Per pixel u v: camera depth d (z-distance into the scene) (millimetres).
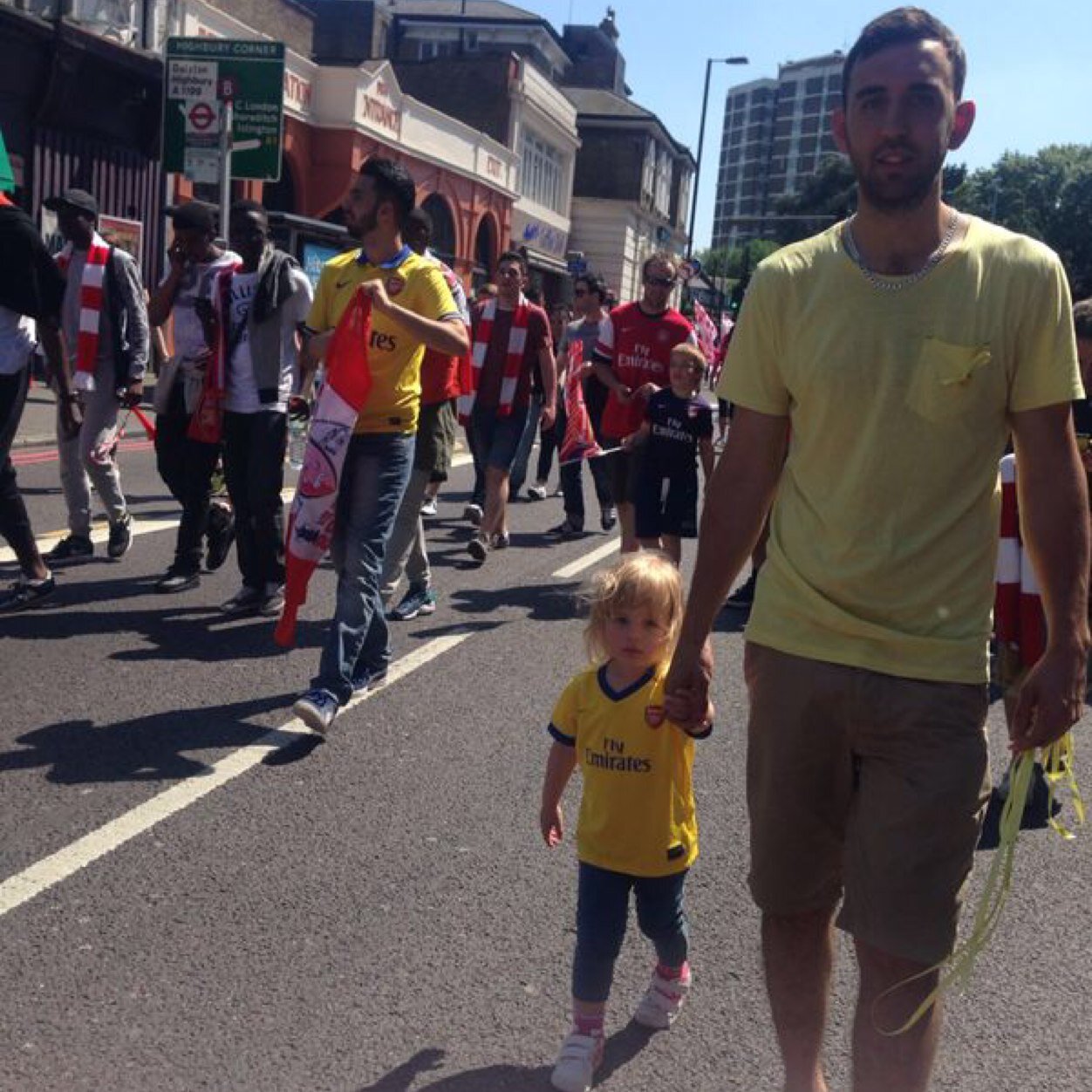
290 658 6285
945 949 2438
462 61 40469
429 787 4766
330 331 5582
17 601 6836
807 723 2510
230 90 16906
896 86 2367
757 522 2613
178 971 3400
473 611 7555
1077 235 99750
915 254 2432
